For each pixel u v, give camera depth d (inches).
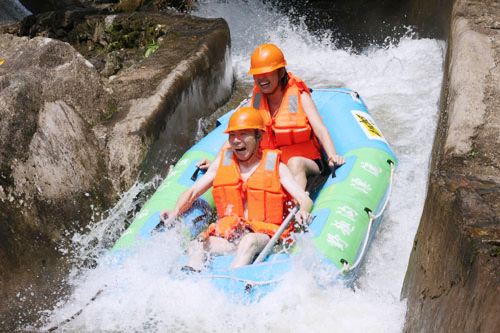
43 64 277.0
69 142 258.2
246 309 195.0
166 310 199.0
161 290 204.1
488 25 305.9
